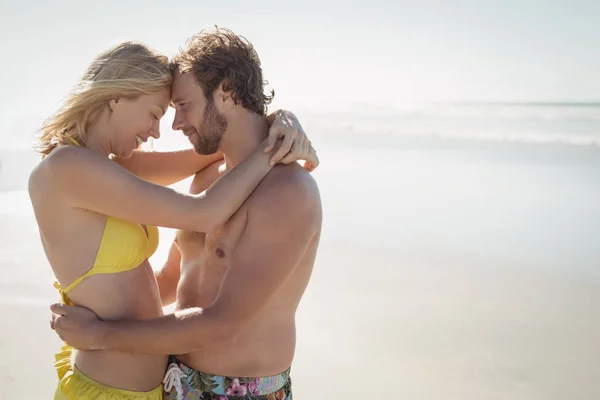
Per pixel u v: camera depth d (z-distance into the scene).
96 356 2.41
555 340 4.63
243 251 2.34
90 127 2.44
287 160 2.39
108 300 2.39
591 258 6.07
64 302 2.45
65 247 2.37
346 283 5.60
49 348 4.39
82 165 2.30
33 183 2.38
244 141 2.48
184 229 2.45
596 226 6.98
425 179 9.20
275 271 2.31
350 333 4.75
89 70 2.43
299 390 4.05
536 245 6.45
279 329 2.49
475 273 5.78
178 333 2.27
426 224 7.12
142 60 2.41
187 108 2.45
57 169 2.31
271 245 2.32
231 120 2.45
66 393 2.42
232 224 2.43
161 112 2.50
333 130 14.45
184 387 2.48
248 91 2.43
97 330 2.32
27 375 4.07
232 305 2.29
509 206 7.80
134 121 2.45
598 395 3.93
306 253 2.44
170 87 2.48
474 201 8.02
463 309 5.11
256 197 2.37
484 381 4.11
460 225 7.09
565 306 5.14
